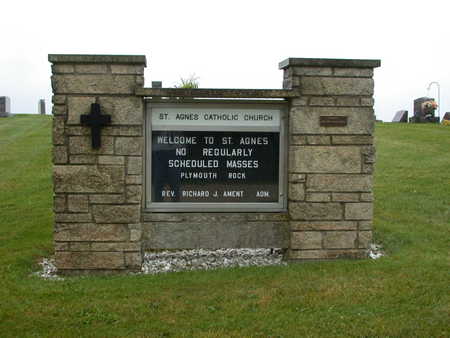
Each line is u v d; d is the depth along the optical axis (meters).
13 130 24.25
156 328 5.22
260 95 7.18
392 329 5.08
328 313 5.50
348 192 7.43
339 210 7.44
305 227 7.41
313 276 6.66
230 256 8.08
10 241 8.93
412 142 19.84
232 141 7.35
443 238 8.56
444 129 23.36
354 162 7.40
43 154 18.05
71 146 7.01
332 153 7.36
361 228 7.49
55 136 6.97
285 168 7.44
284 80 7.64
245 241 7.43
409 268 6.86
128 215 7.10
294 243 7.41
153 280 6.67
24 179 14.66
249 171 7.40
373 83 7.33
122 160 7.05
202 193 7.37
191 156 7.32
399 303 5.71
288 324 5.26
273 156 7.42
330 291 6.08
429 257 7.43
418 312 5.47
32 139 21.08
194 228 7.34
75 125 6.99
